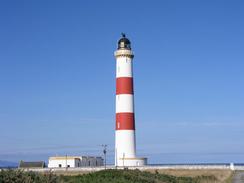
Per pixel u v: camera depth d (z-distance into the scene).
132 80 92.50
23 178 29.11
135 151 91.50
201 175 74.00
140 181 45.69
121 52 92.25
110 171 47.94
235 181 65.88
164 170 86.44
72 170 90.69
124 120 90.81
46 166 113.31
